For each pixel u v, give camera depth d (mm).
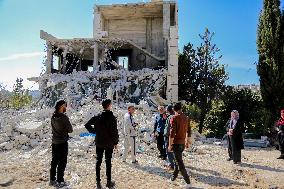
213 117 23906
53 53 28547
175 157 7586
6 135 13234
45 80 25047
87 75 24344
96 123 7488
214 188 7723
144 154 11883
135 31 31750
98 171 7477
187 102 29562
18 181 7992
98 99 21734
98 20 29312
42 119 16078
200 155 12508
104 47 27375
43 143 12469
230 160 11578
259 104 22578
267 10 21375
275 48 20625
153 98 21281
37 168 9328
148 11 30109
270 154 13625
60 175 7777
